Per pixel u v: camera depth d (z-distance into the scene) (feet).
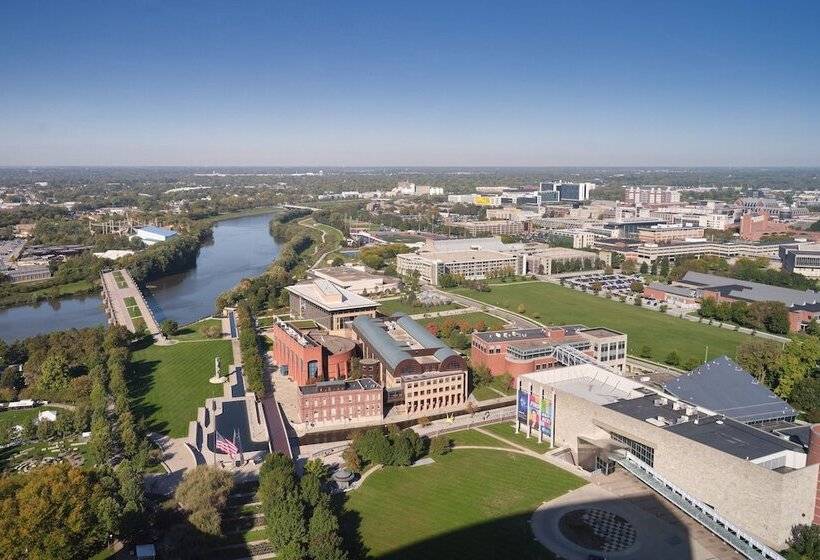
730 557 636.48
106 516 640.58
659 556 638.94
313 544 613.11
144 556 637.30
